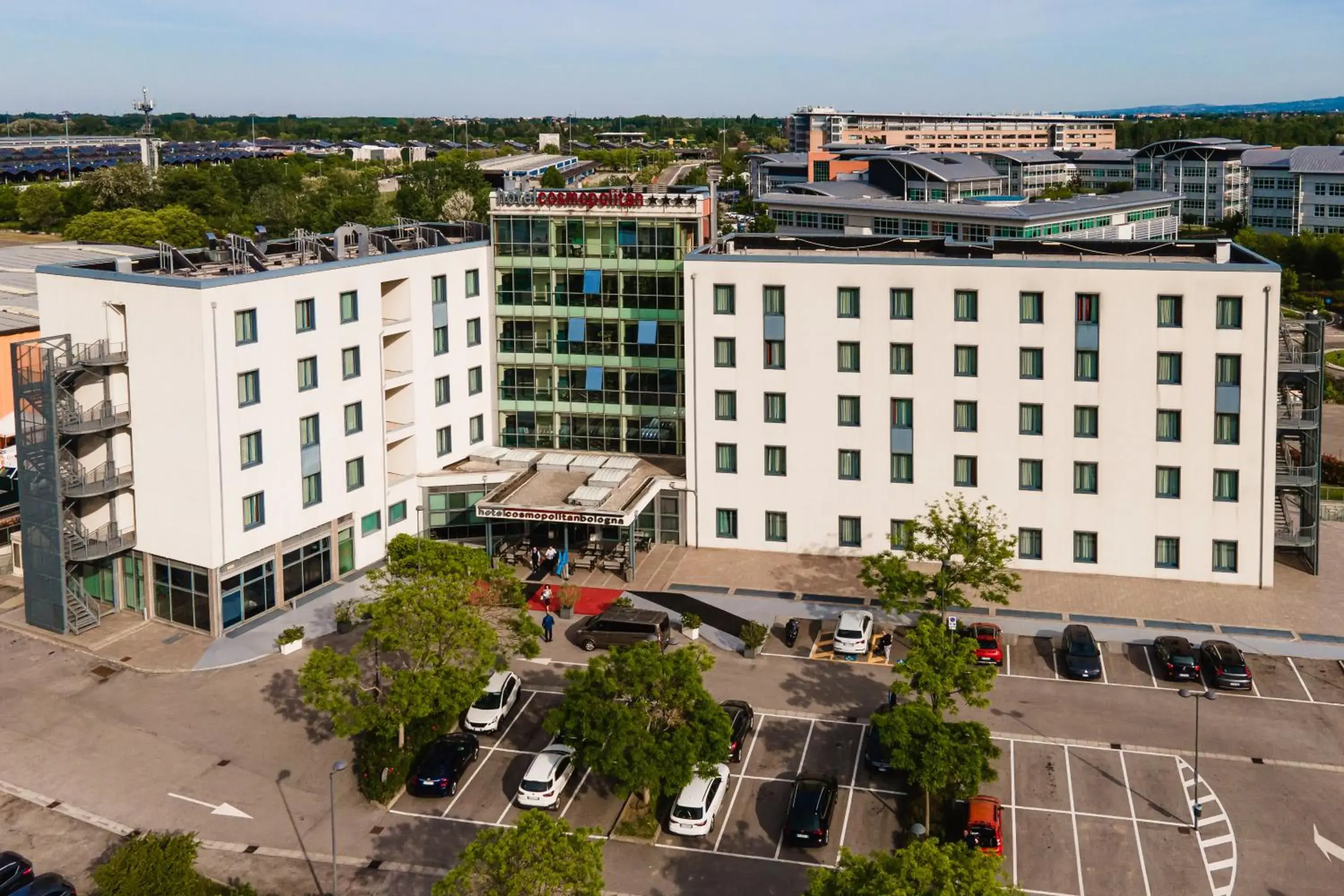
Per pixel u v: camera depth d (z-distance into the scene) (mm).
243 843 52875
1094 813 53875
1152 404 76688
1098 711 62844
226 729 62438
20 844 52938
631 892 48938
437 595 57156
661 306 88250
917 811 52812
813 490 83312
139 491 73250
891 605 64562
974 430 79812
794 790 54250
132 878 43594
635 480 85562
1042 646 70562
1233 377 75312
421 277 84562
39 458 71188
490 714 61469
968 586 78375
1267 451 75562
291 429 75125
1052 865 50219
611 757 49594
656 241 87312
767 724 62469
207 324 68312
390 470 86500
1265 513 76250
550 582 80938
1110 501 78562
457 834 53344
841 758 58938
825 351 81188
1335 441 116438
